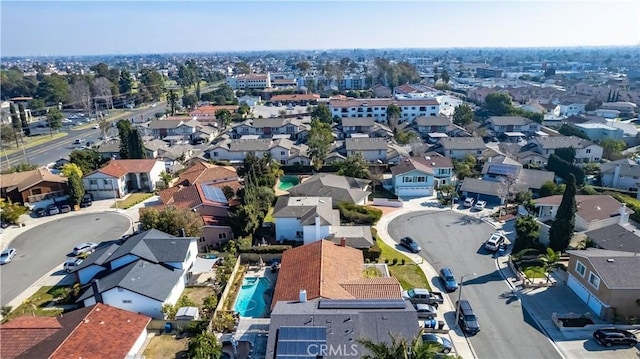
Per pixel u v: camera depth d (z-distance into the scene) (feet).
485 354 113.70
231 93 629.92
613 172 254.27
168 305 127.34
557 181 264.52
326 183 226.99
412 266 160.76
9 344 106.83
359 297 123.85
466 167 266.77
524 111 433.07
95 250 162.61
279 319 107.34
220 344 112.68
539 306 134.82
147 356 112.88
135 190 252.42
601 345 116.26
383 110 447.01
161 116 499.10
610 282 123.44
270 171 259.60
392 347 77.46
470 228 196.13
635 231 165.78
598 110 476.54
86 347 104.42
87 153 272.72
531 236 168.25
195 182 234.79
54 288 147.43
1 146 362.33
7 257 166.40
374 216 198.90
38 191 225.56
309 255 144.87
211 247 176.96
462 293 142.72
